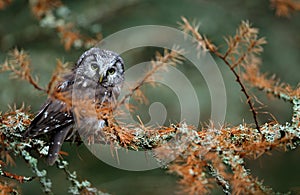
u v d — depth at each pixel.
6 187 6.38
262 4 14.55
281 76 13.99
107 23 14.05
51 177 12.42
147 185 12.12
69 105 6.12
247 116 12.84
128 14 14.20
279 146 6.38
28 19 13.55
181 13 14.16
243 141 6.82
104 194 6.36
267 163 12.45
